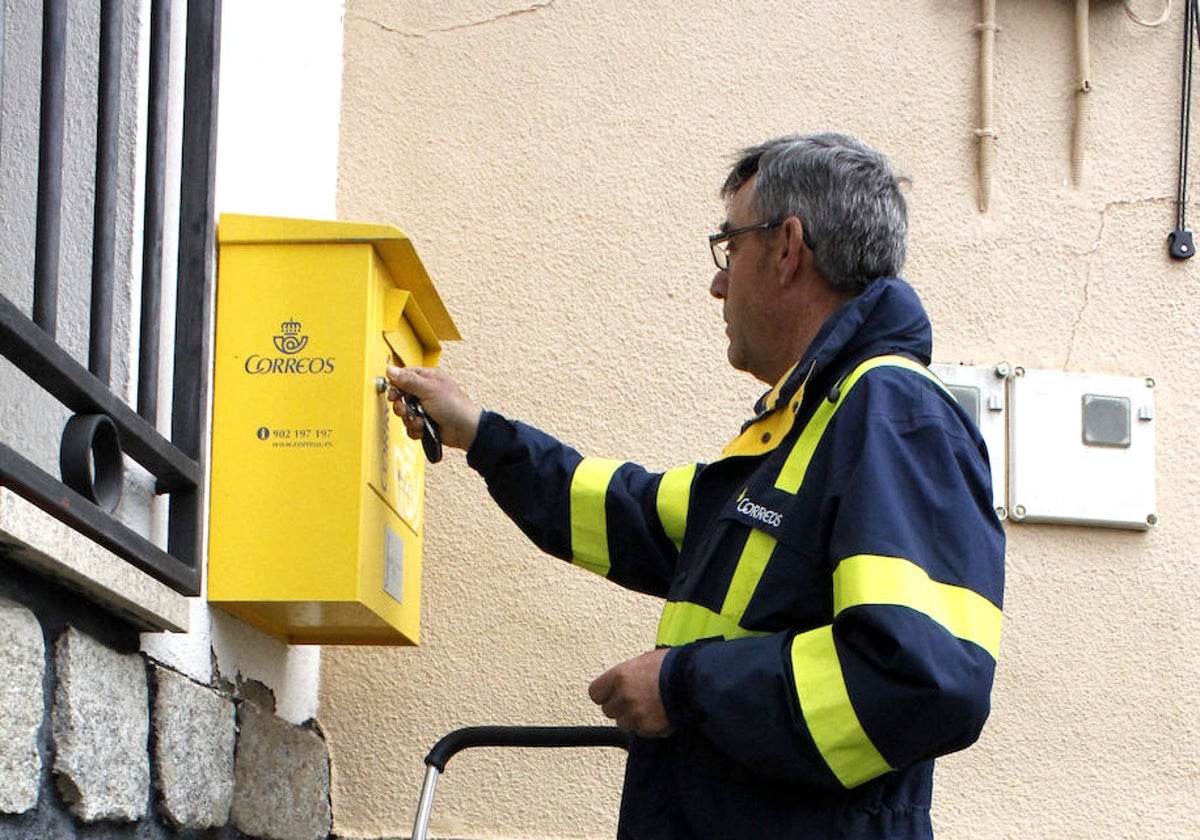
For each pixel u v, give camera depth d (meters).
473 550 6.03
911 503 3.78
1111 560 6.26
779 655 3.70
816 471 3.96
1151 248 6.51
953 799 5.98
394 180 6.28
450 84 6.36
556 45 6.41
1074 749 6.07
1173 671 6.18
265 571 4.70
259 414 4.77
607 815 5.86
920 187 6.45
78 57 4.64
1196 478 6.36
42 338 3.59
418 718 5.88
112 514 3.99
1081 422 6.31
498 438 4.94
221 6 4.86
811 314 4.40
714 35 6.48
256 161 5.33
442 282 6.22
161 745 4.34
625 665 3.84
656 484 4.88
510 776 5.87
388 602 5.06
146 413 4.30
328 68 6.20
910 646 3.55
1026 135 6.55
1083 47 6.57
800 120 6.45
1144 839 6.02
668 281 6.27
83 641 3.93
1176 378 6.43
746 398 6.21
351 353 4.79
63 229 4.55
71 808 3.85
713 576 4.05
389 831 5.79
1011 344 6.38
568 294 6.23
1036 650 6.14
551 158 6.32
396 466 5.16
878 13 6.57
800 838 3.76
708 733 3.72
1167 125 6.61
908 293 4.20
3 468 3.40
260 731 5.12
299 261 4.85
